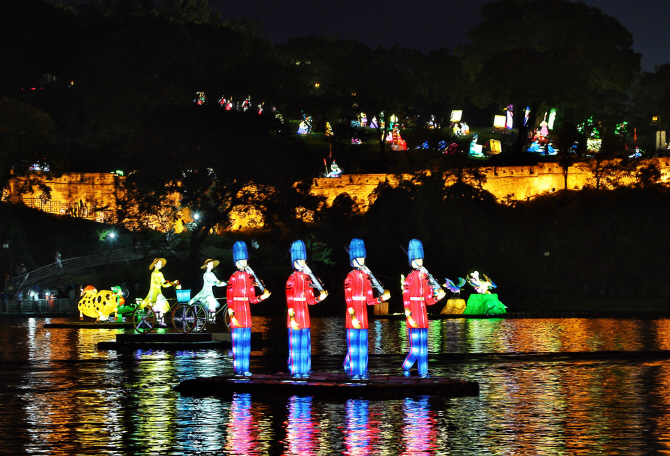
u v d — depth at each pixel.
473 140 121.75
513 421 12.41
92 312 39.03
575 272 74.19
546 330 34.22
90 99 110.75
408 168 98.50
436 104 143.38
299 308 16.05
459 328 35.81
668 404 14.12
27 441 11.22
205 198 70.88
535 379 17.69
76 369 20.05
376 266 70.38
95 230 77.75
